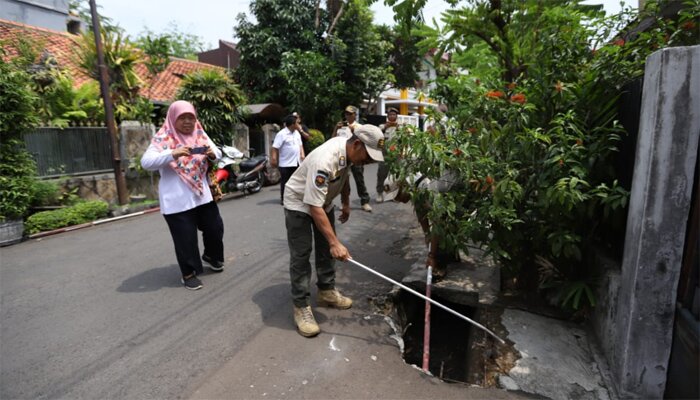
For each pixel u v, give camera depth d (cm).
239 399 236
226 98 994
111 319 334
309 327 302
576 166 269
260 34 1320
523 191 303
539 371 256
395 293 375
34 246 556
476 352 292
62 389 247
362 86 1460
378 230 582
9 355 283
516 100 304
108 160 829
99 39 727
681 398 203
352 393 240
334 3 1353
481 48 552
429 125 339
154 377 258
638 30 378
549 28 374
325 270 339
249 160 938
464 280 380
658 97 201
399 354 283
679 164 200
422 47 528
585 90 299
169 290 391
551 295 331
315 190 276
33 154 712
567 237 274
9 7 1189
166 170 371
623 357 226
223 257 438
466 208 331
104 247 540
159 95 1157
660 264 209
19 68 619
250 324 323
